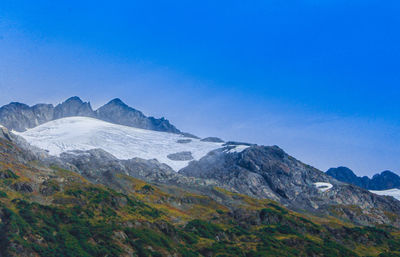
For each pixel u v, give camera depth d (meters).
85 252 189.62
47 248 183.88
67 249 186.88
